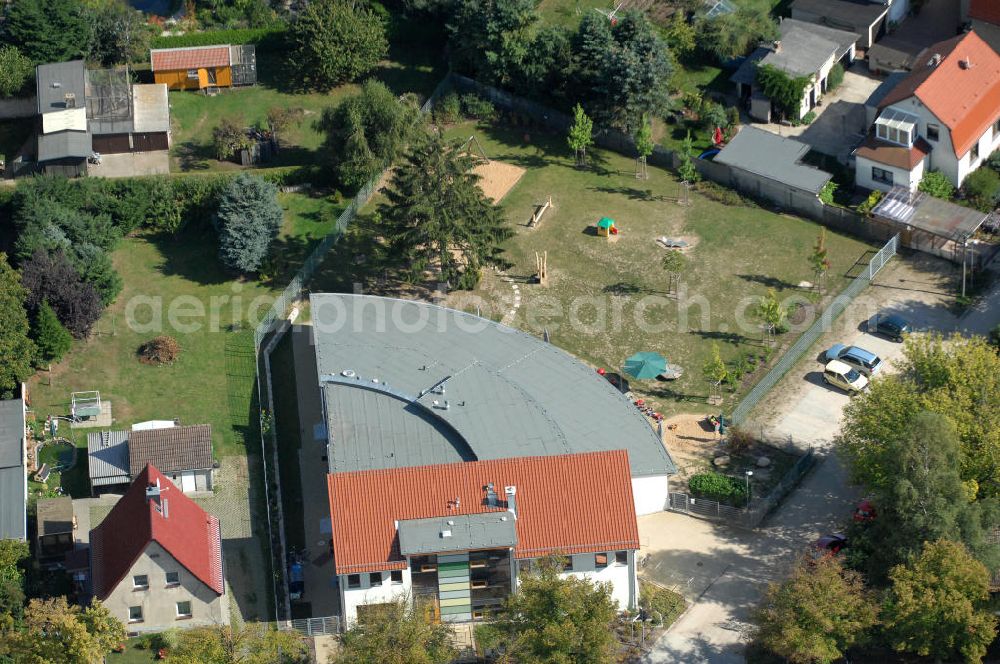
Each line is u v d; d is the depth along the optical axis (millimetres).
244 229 140875
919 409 117375
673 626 113062
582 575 111562
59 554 116062
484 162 141875
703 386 133625
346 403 122125
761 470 125562
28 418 127000
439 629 105938
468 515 110500
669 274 145375
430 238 136625
